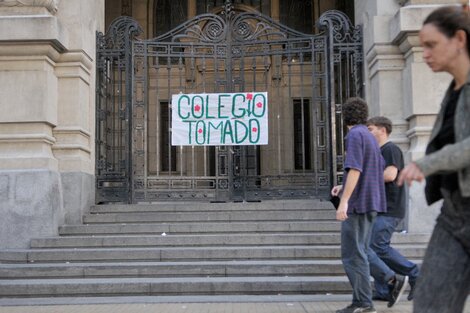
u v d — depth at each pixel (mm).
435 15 2748
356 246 5715
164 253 8461
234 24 11781
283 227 9359
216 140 11430
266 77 11648
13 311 6543
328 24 11367
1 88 9742
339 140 12672
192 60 11703
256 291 7441
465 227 2602
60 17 10414
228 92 11578
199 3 16922
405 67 10148
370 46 10617
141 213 10188
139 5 16906
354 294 5777
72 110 10266
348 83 11367
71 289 7469
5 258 8531
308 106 15508
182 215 9891
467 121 2605
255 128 11406
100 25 12109
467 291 2656
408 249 8336
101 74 11508
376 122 6625
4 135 9656
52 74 10117
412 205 9250
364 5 11266
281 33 11664
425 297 2621
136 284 7469
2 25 9609
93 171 10953
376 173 5773
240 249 8430
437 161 2480
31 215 9312
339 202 6039
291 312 6297
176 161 15453
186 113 11508
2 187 9391
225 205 10352
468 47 2717
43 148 9711
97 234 9484
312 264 7895
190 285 7465
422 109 9531
